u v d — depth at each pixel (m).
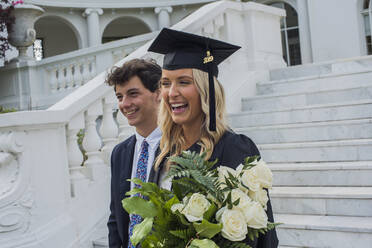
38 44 18.64
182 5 16.33
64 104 3.26
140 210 1.23
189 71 1.58
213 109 1.54
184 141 1.66
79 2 15.12
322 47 13.80
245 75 5.65
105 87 3.54
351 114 4.30
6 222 2.86
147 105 1.93
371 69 4.88
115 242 1.95
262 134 4.46
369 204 3.03
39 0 14.33
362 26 13.16
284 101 5.07
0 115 2.87
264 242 1.41
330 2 13.56
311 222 2.99
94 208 3.42
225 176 1.27
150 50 1.75
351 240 2.79
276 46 6.33
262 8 5.95
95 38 15.41
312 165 3.65
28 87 9.48
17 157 2.98
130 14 16.34
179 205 1.22
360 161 3.69
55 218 3.08
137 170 1.88
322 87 5.18
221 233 1.17
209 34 5.39
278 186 3.71
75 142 3.41
